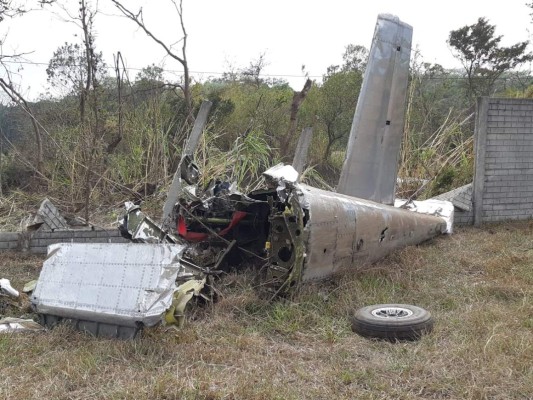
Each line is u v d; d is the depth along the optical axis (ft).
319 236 19.43
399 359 14.67
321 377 13.65
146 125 37.60
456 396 12.57
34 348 15.06
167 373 13.35
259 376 13.48
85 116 36.73
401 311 17.39
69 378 13.16
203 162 34.22
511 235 31.04
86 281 16.43
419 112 51.70
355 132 25.43
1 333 15.97
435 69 66.13
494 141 35.06
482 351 14.73
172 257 15.79
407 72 26.78
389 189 26.63
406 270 23.06
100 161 33.91
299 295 19.21
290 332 16.92
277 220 19.29
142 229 19.79
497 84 74.08
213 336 16.21
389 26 25.85
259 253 21.48
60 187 34.35
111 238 27.63
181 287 17.01
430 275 23.16
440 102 60.70
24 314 18.34
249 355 14.93
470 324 17.08
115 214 31.35
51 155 38.17
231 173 36.06
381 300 19.56
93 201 33.17
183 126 38.73
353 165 25.36
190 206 21.20
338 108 55.83
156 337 15.28
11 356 14.51
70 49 44.96
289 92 57.82
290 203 18.94
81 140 34.30
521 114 35.58
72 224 29.14
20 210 32.24
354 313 18.04
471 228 33.99
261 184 33.42
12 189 36.50
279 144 47.32
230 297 18.74
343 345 15.85
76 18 35.55
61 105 42.86
